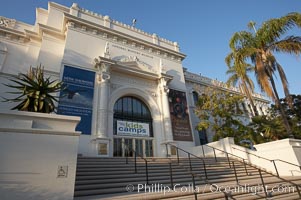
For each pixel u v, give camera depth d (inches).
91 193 251.1
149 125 728.3
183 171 400.8
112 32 756.6
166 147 679.1
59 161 213.5
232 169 455.5
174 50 940.0
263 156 514.9
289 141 474.9
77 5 743.1
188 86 1015.0
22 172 193.9
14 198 182.2
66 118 234.8
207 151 679.1
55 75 609.3
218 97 786.2
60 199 197.8
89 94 607.2
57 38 700.7
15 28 717.9
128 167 386.0
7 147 197.2
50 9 742.5
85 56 661.9
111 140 593.3
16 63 641.6
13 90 594.2
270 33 541.3
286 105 839.1
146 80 781.3
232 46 591.5
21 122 213.5
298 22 504.1
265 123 761.6
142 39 846.5
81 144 531.5
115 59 726.5
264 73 529.0
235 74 816.9
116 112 678.5
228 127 704.4
